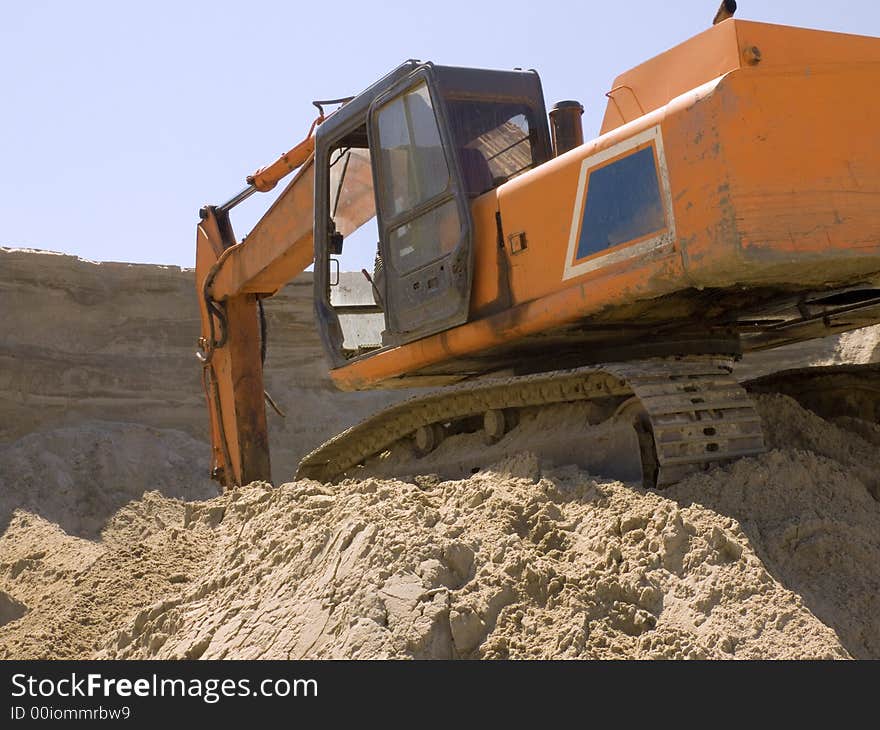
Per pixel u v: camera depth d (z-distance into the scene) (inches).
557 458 448.8
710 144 388.5
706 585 333.7
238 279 687.1
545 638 319.9
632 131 417.1
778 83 388.5
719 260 383.9
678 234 397.4
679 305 446.0
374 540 357.4
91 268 1143.6
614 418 433.7
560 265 442.3
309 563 382.3
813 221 385.1
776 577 343.9
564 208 442.3
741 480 384.5
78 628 423.8
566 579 339.6
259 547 428.1
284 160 662.5
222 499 520.4
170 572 460.1
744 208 380.2
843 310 506.0
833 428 468.4
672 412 395.9
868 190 394.6
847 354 1274.6
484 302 476.1
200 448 1104.2
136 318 1157.7
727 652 313.3
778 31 412.2
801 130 389.1
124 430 1077.1
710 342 495.5
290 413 1229.1
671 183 401.1
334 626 335.9
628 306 430.0
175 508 994.7
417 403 516.7
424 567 343.6
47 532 892.6
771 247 380.2
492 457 479.2
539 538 372.2
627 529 362.9
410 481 489.1
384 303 519.5
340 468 596.1
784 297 450.9
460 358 504.7
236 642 362.3
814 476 392.5
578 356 502.9
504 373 549.3
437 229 490.3
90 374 1114.1
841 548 360.5
